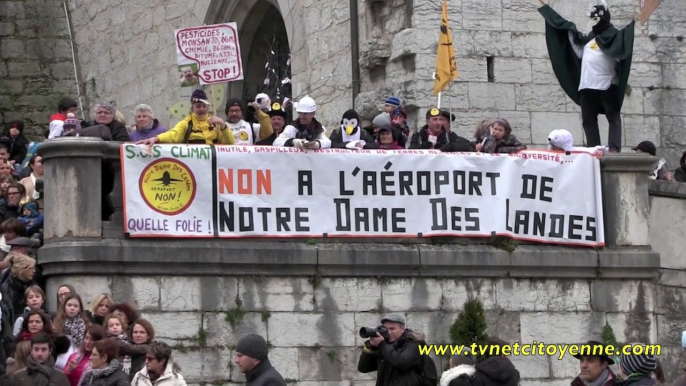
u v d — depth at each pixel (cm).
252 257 2047
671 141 2764
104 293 1928
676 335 2258
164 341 2006
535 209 2186
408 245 2127
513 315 2156
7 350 1891
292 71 2931
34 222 2139
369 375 2084
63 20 3747
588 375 1748
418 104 2598
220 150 2067
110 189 2052
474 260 2138
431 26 2614
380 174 2128
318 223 2095
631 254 2208
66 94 3703
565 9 2714
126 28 3500
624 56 2345
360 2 2728
